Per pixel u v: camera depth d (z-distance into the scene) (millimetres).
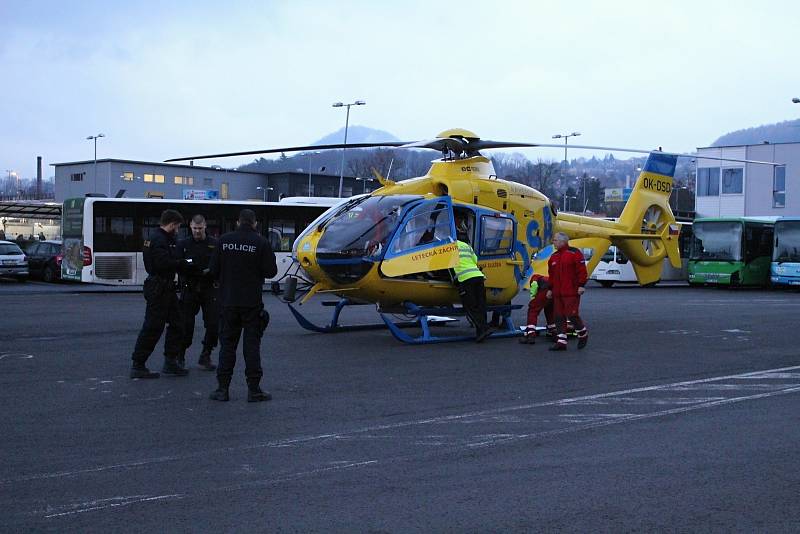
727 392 9031
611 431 7129
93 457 6168
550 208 15352
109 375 9734
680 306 21141
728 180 52438
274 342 12938
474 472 5836
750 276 31812
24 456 6188
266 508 5016
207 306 9945
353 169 80125
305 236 12750
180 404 8117
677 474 5836
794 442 6816
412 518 4855
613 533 4652
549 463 6090
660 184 19891
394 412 7844
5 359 10969
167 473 5754
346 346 12500
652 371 10445
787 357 11820
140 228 24828
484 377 9867
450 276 13133
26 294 24016
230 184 61719
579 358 11508
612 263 33438
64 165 59375
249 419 7477
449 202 12914
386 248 12211
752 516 4965
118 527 4680
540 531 4672
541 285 12969
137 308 18984
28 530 4625
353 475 5734
